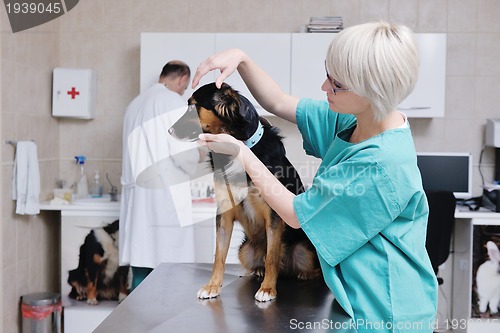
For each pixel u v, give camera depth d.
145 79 3.37
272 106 1.47
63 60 3.71
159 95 2.72
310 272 1.42
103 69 3.71
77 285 3.28
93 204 3.25
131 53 3.70
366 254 1.15
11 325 3.07
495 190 3.32
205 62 1.33
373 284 1.14
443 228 2.98
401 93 1.08
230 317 1.16
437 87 3.34
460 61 3.64
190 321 1.14
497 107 3.64
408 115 3.37
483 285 3.22
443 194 2.92
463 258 3.43
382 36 1.05
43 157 3.48
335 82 1.12
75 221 3.27
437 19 3.62
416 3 3.62
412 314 1.14
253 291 1.35
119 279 3.25
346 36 1.07
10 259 3.05
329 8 3.62
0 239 2.92
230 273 1.47
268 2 3.64
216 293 1.30
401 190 1.11
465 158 3.48
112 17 3.69
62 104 3.54
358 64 1.04
